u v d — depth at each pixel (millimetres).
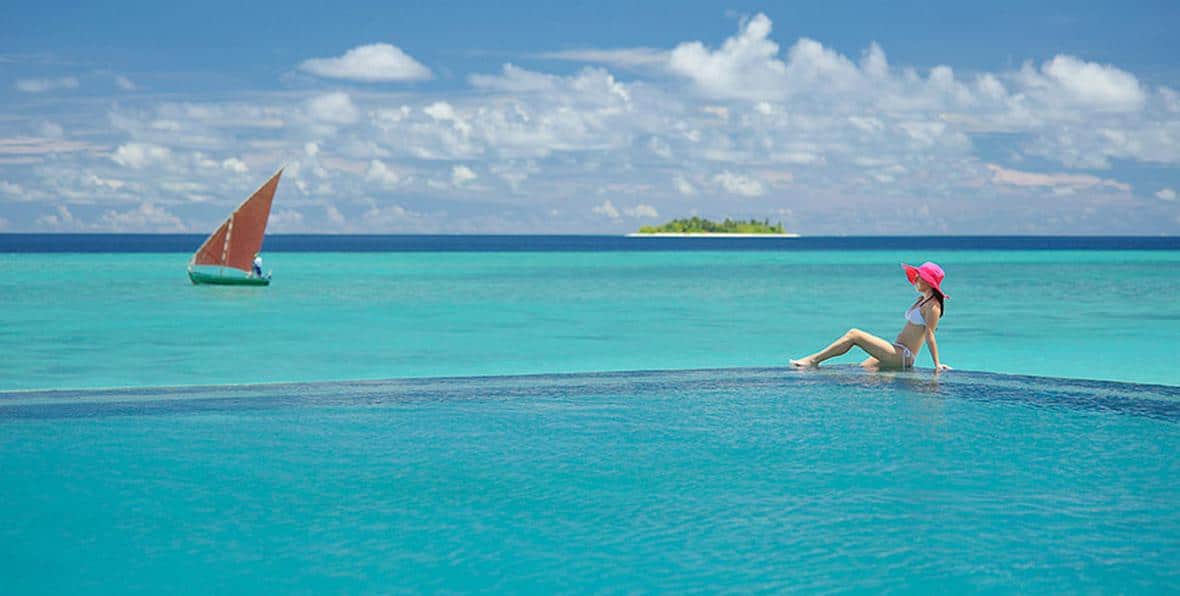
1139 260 67750
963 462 7027
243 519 5703
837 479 6586
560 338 18953
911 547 5254
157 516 5746
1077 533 5441
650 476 6680
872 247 151750
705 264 59031
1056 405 9273
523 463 7020
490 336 19219
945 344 17922
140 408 9023
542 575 4883
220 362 15531
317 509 5902
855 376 11203
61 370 14555
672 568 4980
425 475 6688
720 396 9875
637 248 136125
